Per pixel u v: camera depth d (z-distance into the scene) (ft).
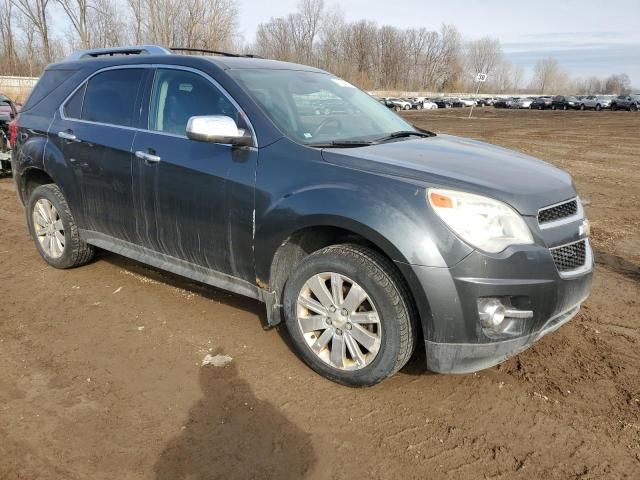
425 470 8.59
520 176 10.44
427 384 10.81
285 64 14.38
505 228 9.34
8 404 10.09
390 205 9.46
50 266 17.12
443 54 349.61
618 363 11.62
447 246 9.12
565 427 9.58
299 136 11.39
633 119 113.60
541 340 12.56
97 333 12.82
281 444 9.12
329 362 10.68
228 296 14.87
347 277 10.09
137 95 13.74
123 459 8.73
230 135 11.06
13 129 17.22
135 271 16.70
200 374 11.11
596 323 13.56
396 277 9.62
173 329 13.00
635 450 9.03
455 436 9.34
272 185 10.82
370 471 8.56
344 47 289.74
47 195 16.11
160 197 12.80
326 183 10.21
